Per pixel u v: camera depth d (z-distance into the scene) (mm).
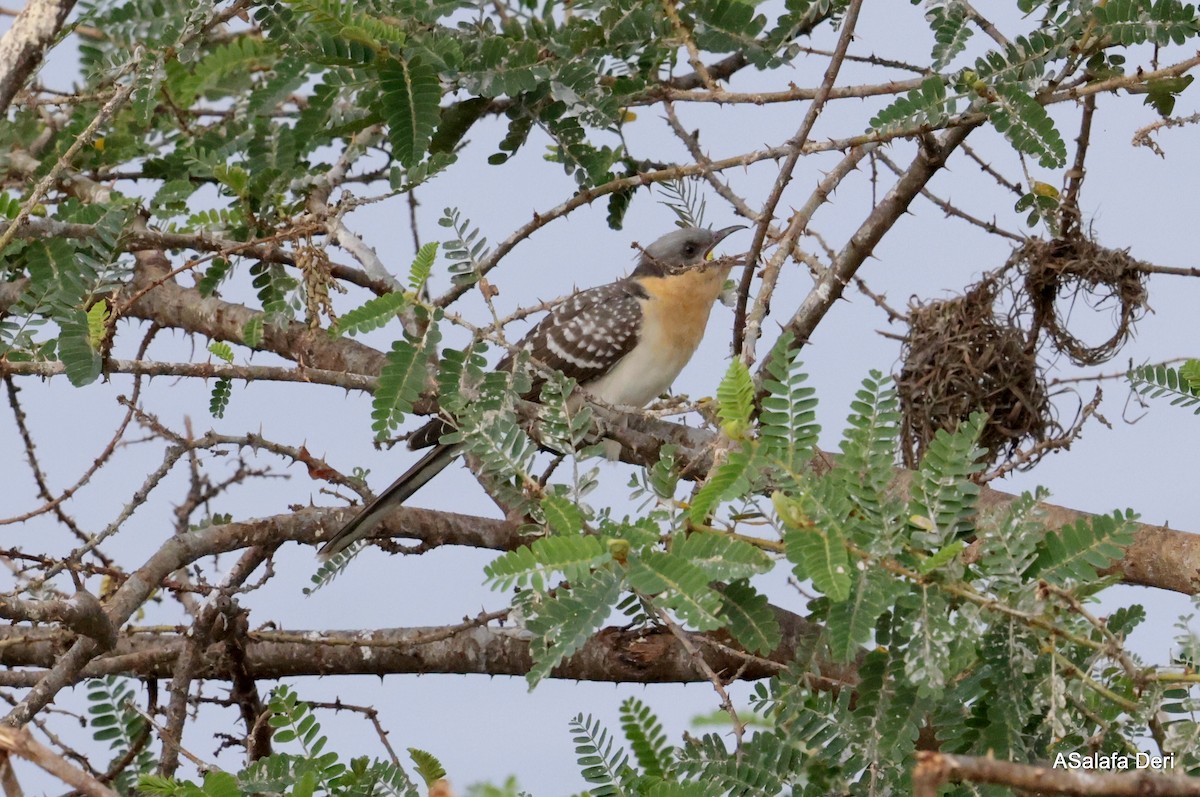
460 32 11984
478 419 8242
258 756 11070
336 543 11625
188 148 13086
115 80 11711
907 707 7594
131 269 10789
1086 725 7785
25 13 8617
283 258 12281
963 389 12734
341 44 10375
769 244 12281
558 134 12055
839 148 10562
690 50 11695
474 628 11461
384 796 8555
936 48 11039
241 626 11711
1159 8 10406
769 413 7141
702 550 7102
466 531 12109
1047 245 12734
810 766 8039
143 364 9984
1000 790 7375
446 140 12281
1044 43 10586
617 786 8289
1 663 12156
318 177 13141
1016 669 7293
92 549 11156
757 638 7832
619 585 7023
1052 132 10484
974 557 7367
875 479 7199
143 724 11508
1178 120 10352
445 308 9766
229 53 12422
